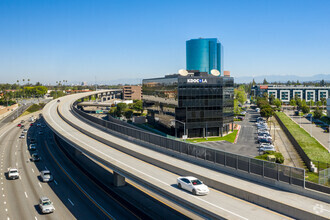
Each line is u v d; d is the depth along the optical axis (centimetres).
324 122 12038
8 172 5831
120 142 5997
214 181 3253
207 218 2586
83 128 8269
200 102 8994
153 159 4309
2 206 4047
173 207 3788
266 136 8712
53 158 7038
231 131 10250
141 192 4425
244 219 2395
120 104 16012
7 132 11312
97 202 4091
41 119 14975
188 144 4366
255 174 3322
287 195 2827
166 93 9681
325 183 2831
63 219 3562
